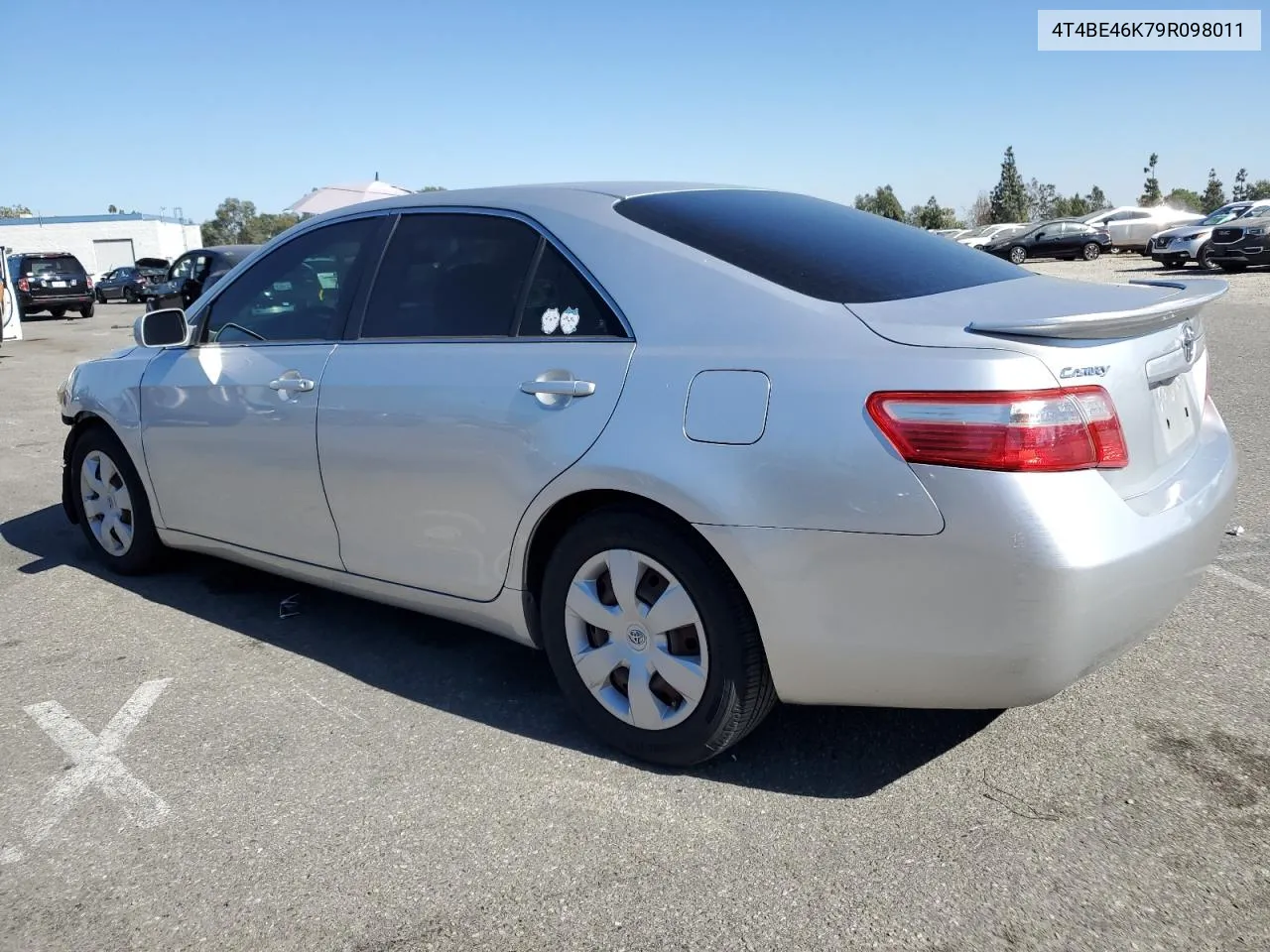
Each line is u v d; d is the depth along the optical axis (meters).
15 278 26.66
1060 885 2.36
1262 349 10.54
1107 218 33.56
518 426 2.96
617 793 2.82
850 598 2.47
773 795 2.79
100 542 4.74
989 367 2.31
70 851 2.63
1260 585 4.15
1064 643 2.33
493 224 3.29
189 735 3.21
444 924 2.31
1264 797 2.68
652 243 2.94
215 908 2.39
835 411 2.45
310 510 3.63
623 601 2.85
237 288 4.06
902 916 2.28
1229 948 2.14
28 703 3.45
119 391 4.35
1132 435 2.51
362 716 3.31
